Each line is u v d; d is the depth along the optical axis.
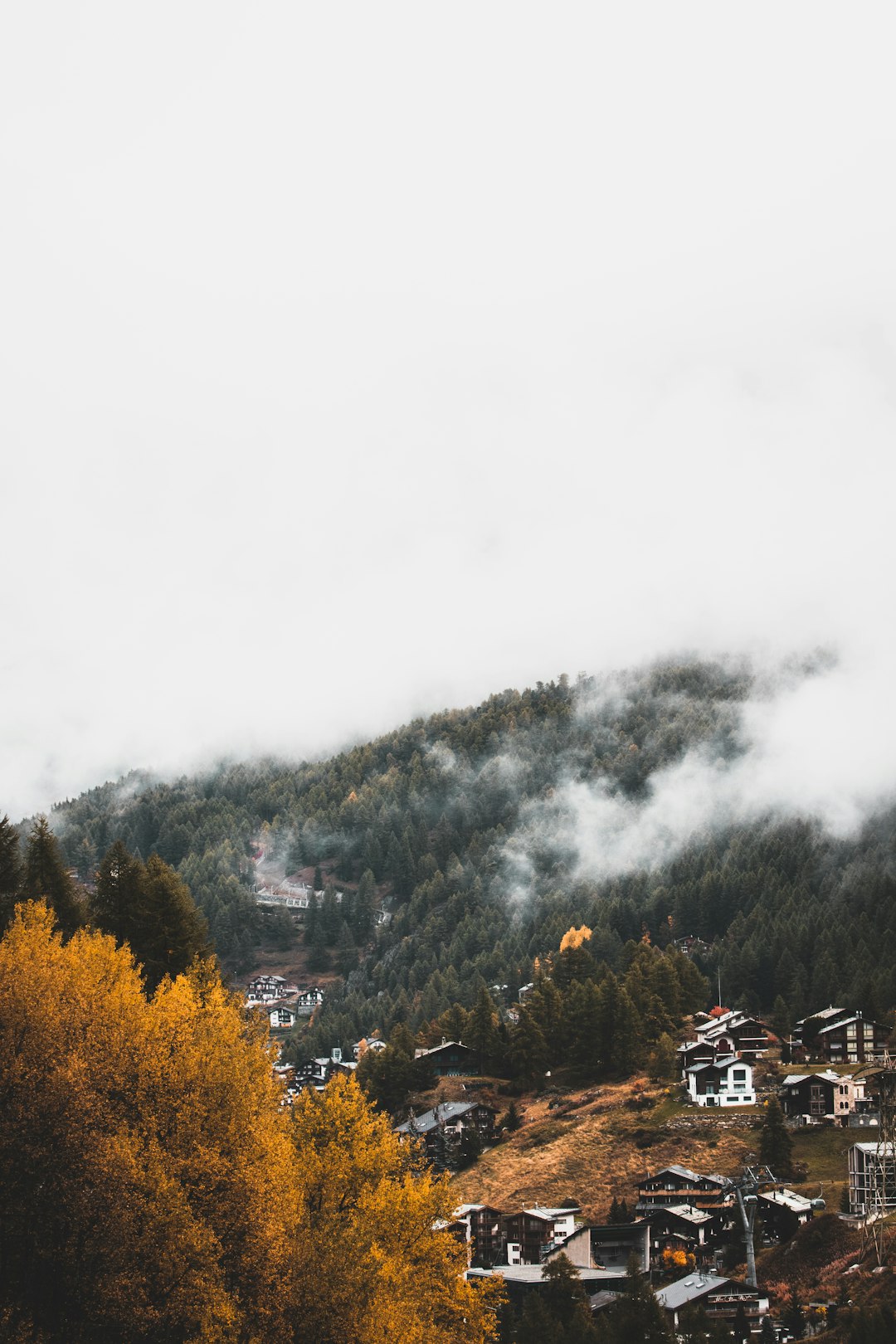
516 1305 98.56
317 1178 46.09
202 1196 38.94
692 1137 136.38
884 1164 107.44
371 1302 40.19
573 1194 125.94
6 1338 34.66
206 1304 36.53
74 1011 40.66
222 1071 41.75
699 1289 96.12
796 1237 105.56
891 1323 78.25
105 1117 38.62
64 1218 36.50
